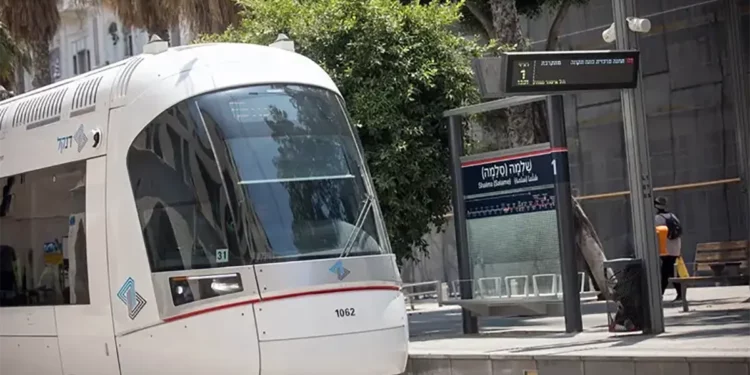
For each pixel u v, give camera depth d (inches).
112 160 432.5
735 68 765.3
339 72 678.5
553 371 449.4
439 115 687.1
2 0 1077.1
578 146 1191.6
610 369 426.3
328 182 422.3
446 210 705.6
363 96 666.8
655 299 529.0
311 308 395.9
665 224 778.2
